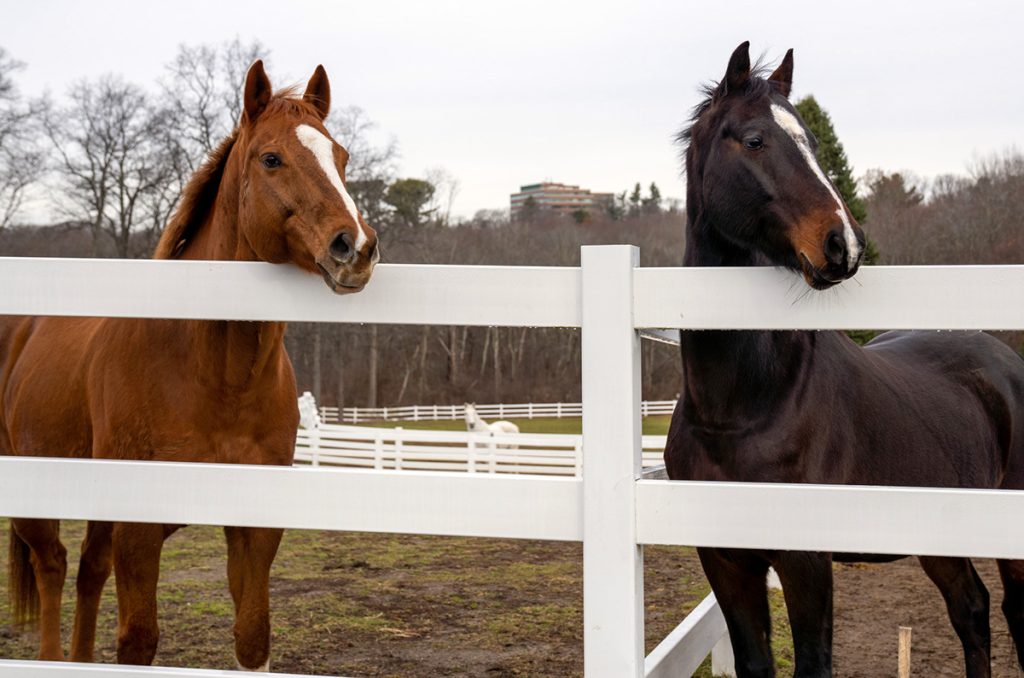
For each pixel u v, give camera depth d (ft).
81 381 11.49
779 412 8.27
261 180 8.69
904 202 132.05
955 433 10.52
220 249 10.41
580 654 15.14
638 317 5.91
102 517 6.26
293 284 6.45
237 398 10.09
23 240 93.25
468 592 20.63
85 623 12.03
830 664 8.01
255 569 10.30
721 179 8.25
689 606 19.29
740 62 8.41
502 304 6.13
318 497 6.07
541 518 5.92
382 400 150.51
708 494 5.71
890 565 23.49
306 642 15.99
